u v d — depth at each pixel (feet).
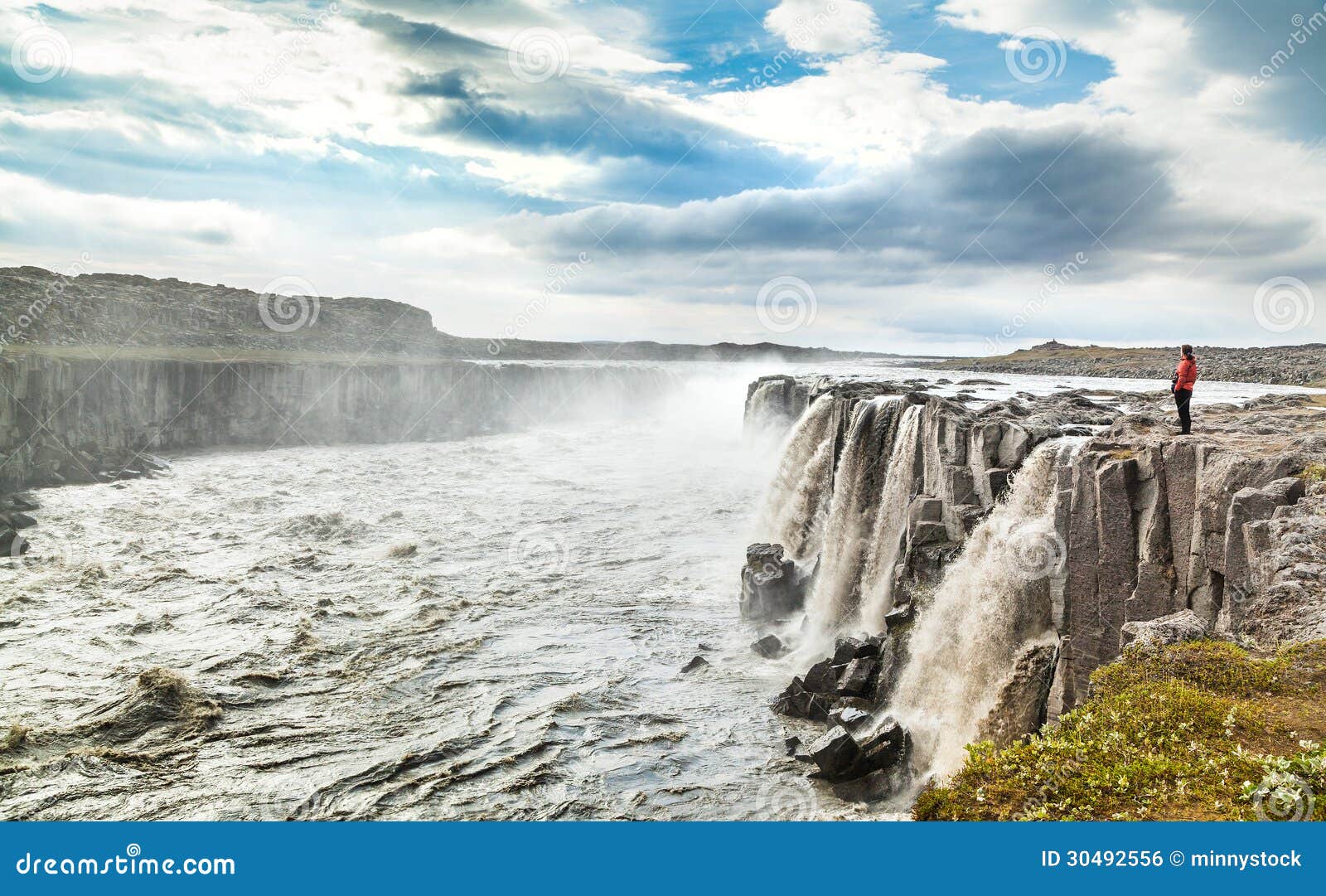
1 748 57.41
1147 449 48.47
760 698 68.33
